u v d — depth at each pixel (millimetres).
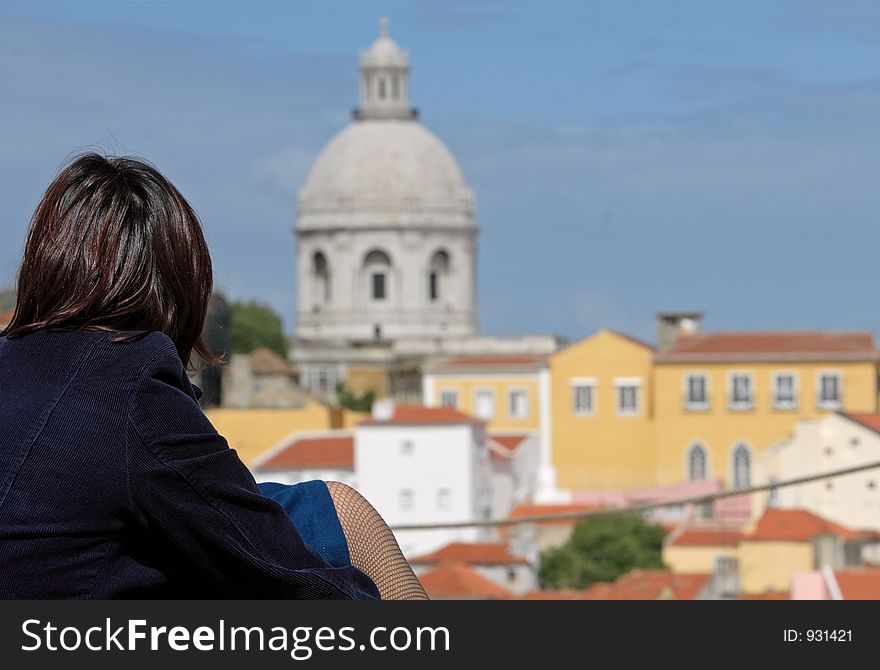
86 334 5828
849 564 130500
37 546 5590
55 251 5902
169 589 5750
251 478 5797
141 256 5941
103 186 5980
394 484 171375
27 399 5711
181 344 6027
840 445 163750
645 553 136125
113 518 5645
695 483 188750
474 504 171000
